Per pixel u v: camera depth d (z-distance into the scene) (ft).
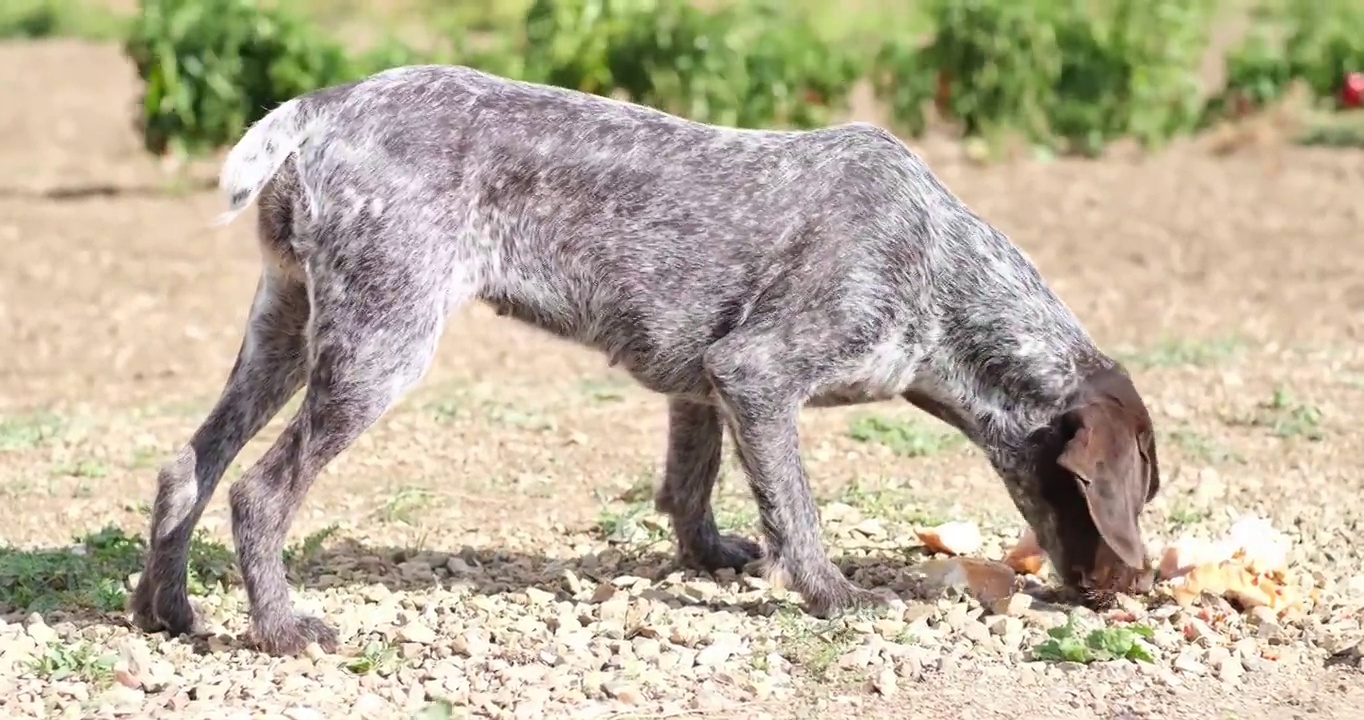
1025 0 60.54
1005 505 29.14
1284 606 23.65
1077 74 61.98
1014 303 23.86
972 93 60.90
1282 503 29.09
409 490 29.60
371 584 24.85
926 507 28.86
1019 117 61.46
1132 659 21.98
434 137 22.36
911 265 23.45
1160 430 33.24
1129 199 55.83
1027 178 58.80
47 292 45.06
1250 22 83.30
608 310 23.39
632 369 23.89
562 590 24.77
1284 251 49.29
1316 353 39.22
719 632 22.66
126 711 20.15
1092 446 22.72
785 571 23.32
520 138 22.74
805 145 23.67
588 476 30.91
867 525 27.63
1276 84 64.95
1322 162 61.36
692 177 23.22
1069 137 62.95
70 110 73.97
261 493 21.95
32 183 58.90
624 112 23.43
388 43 58.03
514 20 71.61
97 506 28.78
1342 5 66.18
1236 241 50.44
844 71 59.72
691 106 56.80
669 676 21.43
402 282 21.99
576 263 23.15
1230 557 24.45
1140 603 24.02
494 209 22.72
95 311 43.45
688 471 25.45
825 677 21.43
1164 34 62.59
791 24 59.72
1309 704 20.90
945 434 33.24
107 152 64.90
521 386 37.32
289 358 23.27
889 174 23.59
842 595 23.34
